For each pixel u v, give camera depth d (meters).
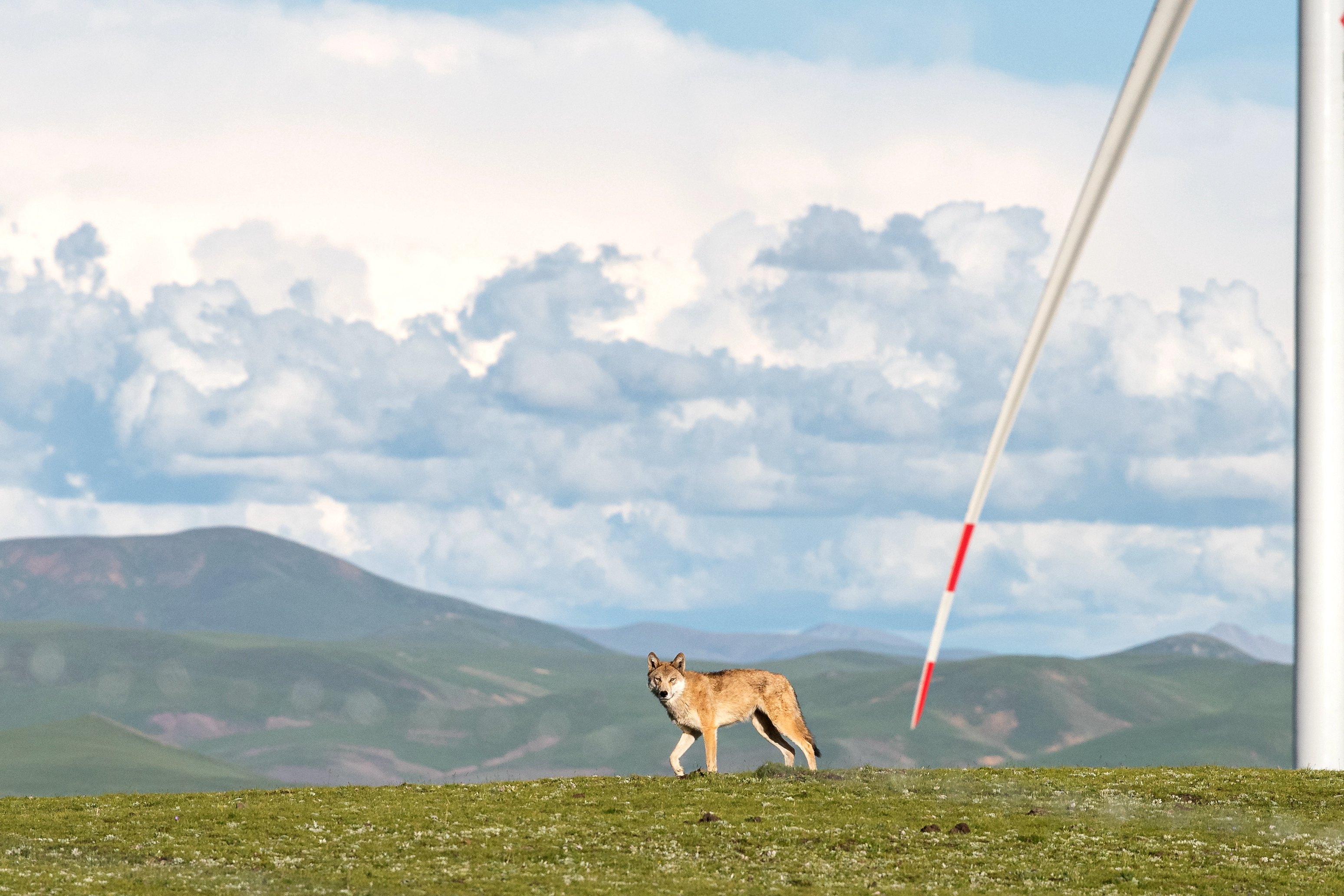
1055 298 34.62
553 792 84.06
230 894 59.97
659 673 86.88
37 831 72.88
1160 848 70.31
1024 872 65.50
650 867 65.94
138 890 60.03
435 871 64.62
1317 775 89.12
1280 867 66.81
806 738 89.25
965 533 33.47
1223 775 89.81
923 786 85.19
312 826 74.19
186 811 78.44
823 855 68.62
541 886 61.84
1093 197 34.78
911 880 64.25
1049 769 93.12
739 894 60.56
